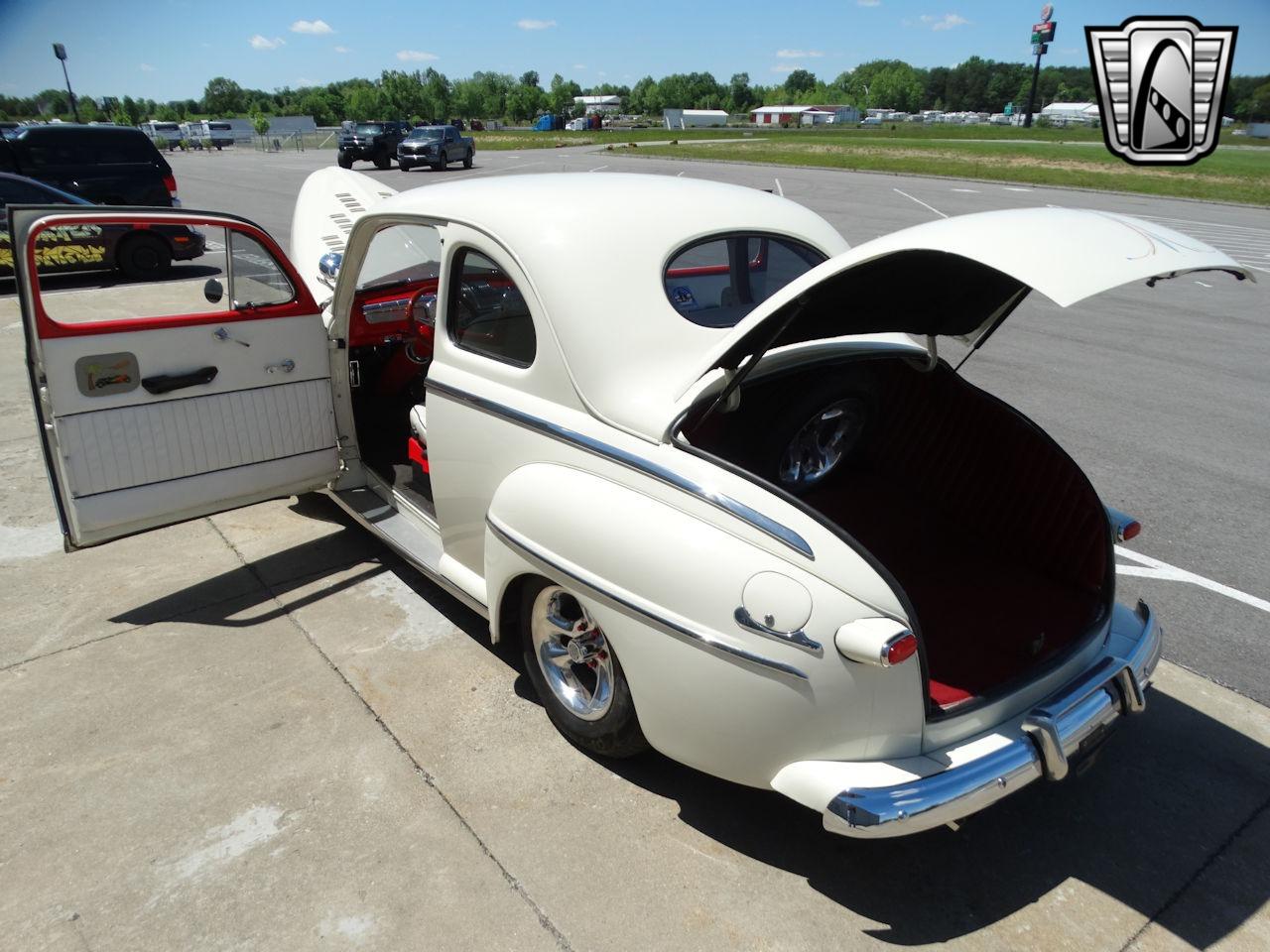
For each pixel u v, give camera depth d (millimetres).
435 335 3207
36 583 4031
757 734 2283
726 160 34875
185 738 3012
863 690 2186
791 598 2168
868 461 3645
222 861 2518
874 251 2121
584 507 2529
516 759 2943
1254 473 5594
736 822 2705
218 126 69062
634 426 2482
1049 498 3068
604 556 2461
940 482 3432
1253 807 2836
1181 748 3102
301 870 2492
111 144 13664
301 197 5242
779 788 2320
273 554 4336
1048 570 3094
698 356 2650
